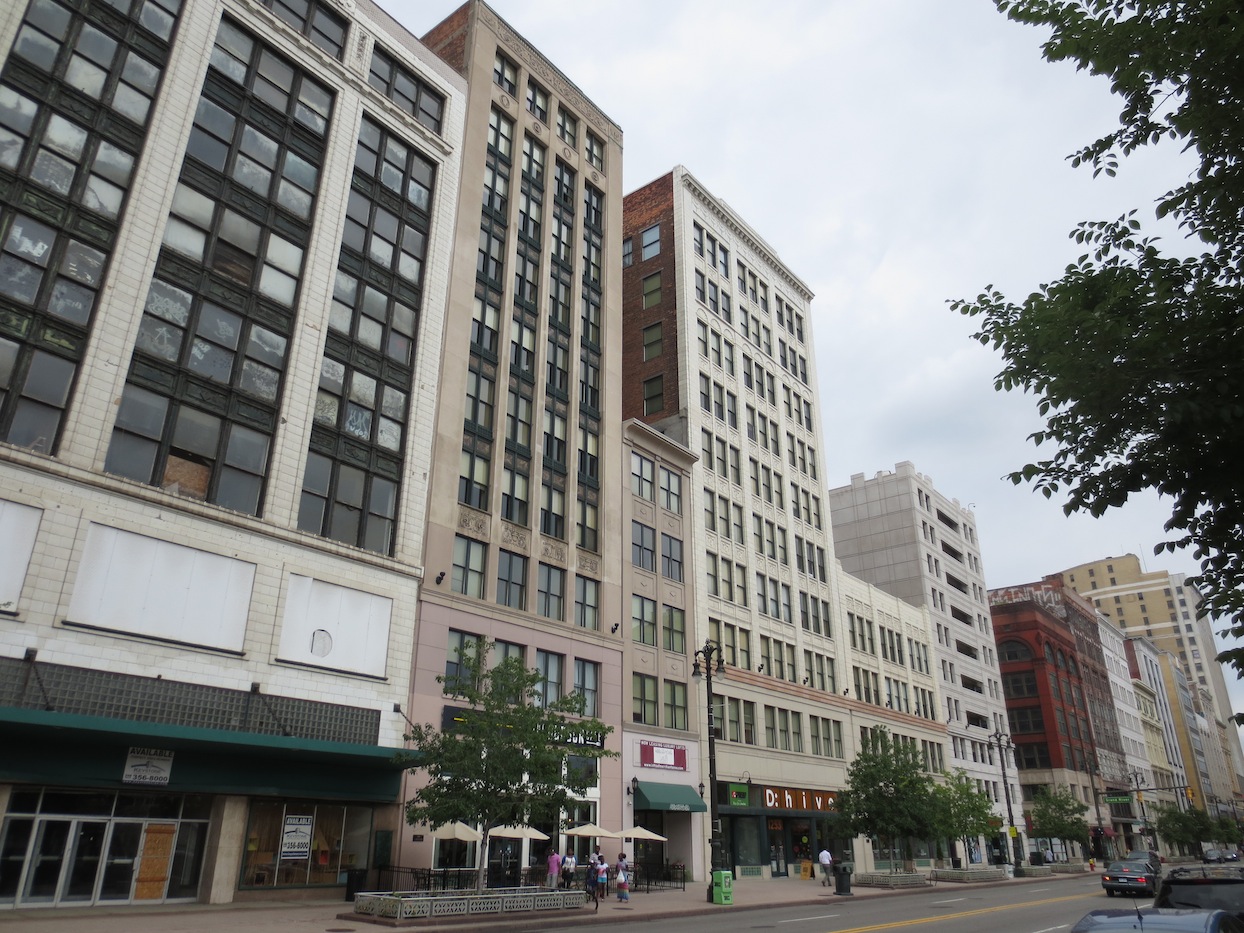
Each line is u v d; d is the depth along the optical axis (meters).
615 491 43.00
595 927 21.55
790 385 63.38
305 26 32.75
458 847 30.09
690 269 55.75
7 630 20.64
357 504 29.98
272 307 28.80
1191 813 94.06
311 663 26.94
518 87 43.88
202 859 23.64
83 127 24.91
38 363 22.66
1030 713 89.94
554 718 25.41
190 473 25.33
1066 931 20.45
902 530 76.12
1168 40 9.81
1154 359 9.64
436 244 35.50
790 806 48.25
